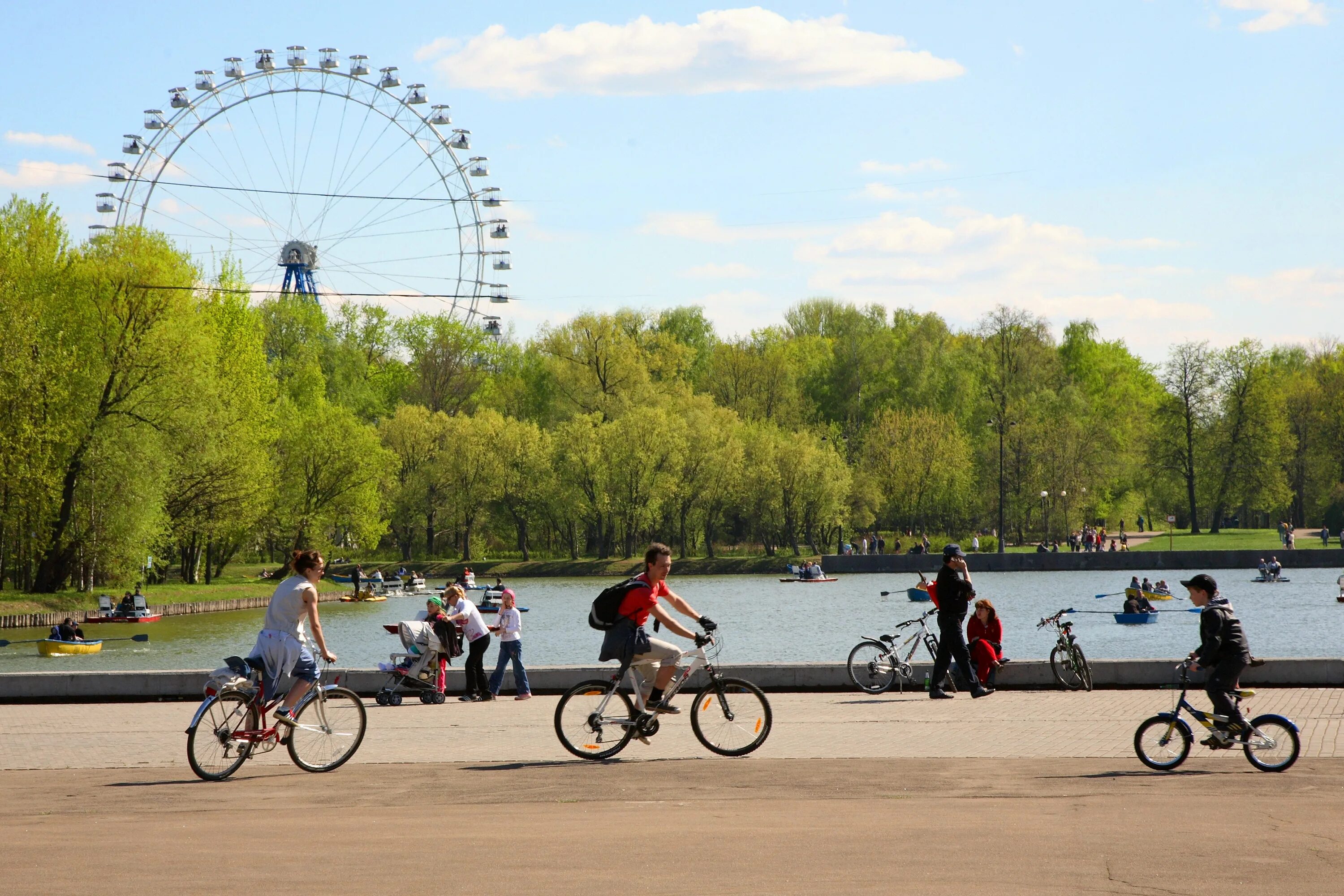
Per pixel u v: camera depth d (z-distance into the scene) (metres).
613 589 14.59
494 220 94.25
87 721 18.73
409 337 126.88
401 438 107.44
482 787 12.71
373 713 19.81
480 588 90.94
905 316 132.75
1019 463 107.38
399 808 11.58
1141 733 13.49
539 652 46.28
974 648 21.06
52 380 58.19
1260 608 61.66
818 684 21.61
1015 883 8.29
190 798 12.30
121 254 61.09
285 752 15.38
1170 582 82.00
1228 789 12.14
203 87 86.19
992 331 111.12
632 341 112.50
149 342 60.44
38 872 8.87
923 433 108.25
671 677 14.55
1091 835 9.89
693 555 113.19
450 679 22.53
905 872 8.60
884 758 14.32
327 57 88.62
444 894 8.11
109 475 59.53
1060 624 21.41
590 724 14.45
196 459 63.69
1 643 47.56
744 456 105.38
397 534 110.88
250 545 84.75
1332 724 16.23
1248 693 13.39
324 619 67.06
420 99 90.44
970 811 10.98
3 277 57.59
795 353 123.50
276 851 9.57
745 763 14.02
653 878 8.50
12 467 57.47
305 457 82.19
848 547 107.62
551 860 9.09
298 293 103.25
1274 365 128.12
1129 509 116.00
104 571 63.94
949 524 112.88
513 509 108.44
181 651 48.31
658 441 103.31
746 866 8.85
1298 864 8.80
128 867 9.01
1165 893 8.00
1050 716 17.86
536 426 108.31
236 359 72.31
